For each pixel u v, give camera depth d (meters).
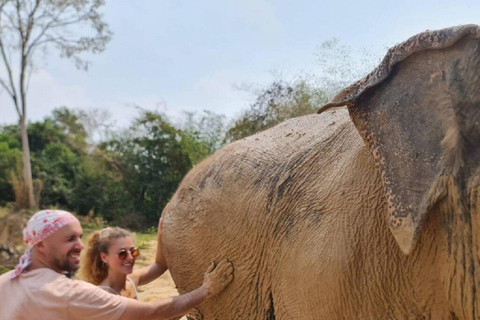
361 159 2.89
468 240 2.30
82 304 3.14
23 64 30.27
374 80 2.56
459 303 2.44
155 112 32.25
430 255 2.53
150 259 13.90
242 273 3.80
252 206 3.68
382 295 2.73
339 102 2.68
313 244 2.99
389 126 2.51
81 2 30.03
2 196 36.16
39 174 34.81
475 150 2.23
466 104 2.23
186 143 31.92
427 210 2.32
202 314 4.21
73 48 30.86
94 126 44.75
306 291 3.03
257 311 3.74
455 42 2.26
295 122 4.07
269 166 3.71
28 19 29.77
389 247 2.70
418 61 2.44
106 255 4.09
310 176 3.27
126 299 3.37
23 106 30.73
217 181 4.06
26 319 3.11
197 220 4.15
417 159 2.39
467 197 2.24
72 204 34.00
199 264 4.16
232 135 15.55
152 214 32.16
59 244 3.19
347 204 2.87
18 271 3.18
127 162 32.62
